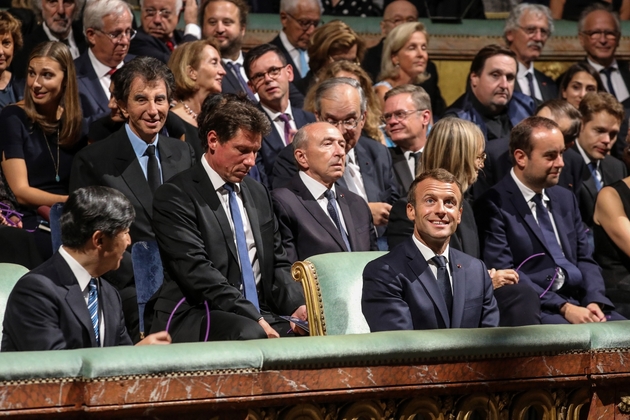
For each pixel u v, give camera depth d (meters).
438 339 8.42
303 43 20.55
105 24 16.06
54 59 13.99
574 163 17.09
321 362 7.96
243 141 11.23
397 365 8.27
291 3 20.36
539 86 21.39
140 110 12.75
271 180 15.59
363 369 8.12
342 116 14.50
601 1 25.02
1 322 9.34
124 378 7.22
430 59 23.62
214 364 7.53
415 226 10.70
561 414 9.18
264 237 11.67
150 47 17.89
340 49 18.50
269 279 11.63
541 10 21.17
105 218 8.99
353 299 10.83
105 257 9.14
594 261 14.17
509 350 8.69
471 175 13.22
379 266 10.51
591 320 12.95
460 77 23.84
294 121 16.42
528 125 13.70
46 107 14.09
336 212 12.93
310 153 12.87
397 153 16.17
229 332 10.45
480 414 8.80
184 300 11.13
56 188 14.09
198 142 14.59
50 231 12.73
